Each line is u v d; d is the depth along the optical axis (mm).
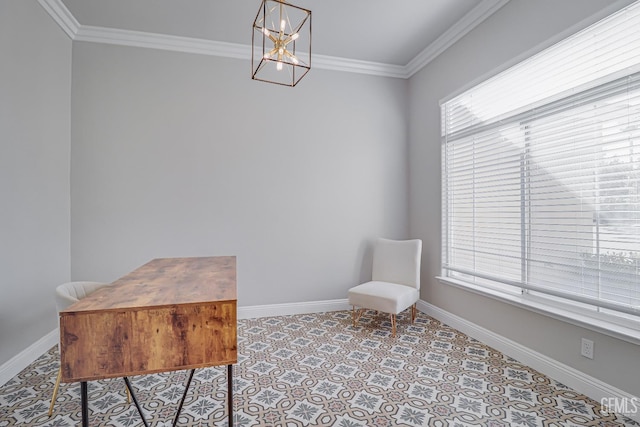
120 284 1604
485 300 2795
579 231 2084
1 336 2148
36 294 2529
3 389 2078
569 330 2094
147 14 2865
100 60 3121
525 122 2453
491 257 2781
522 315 2438
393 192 3924
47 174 2689
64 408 1874
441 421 1760
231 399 1332
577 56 2072
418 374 2271
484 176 2838
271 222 3529
